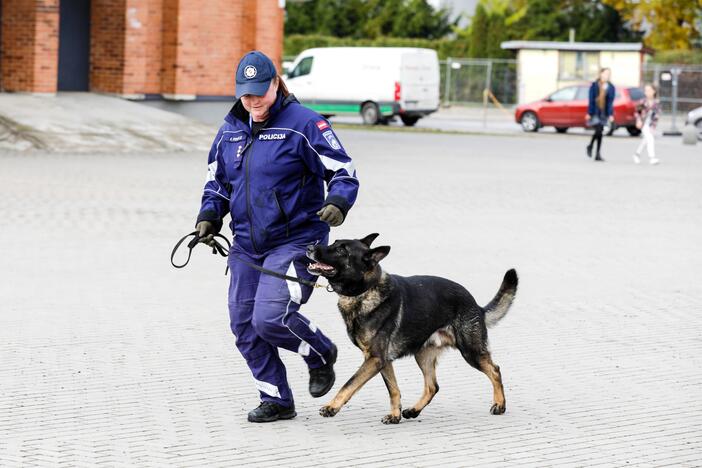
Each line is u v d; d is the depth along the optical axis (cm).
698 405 701
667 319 960
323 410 629
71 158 2170
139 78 2886
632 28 6297
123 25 2853
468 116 4981
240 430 632
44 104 2597
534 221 1545
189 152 2420
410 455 593
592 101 2642
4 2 2703
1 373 736
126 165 2095
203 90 3003
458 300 663
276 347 657
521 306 1000
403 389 730
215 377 745
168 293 1012
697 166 2564
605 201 1805
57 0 2694
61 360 774
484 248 1301
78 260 1154
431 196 1781
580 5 6544
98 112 2614
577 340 877
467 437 628
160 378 738
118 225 1388
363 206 1625
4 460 568
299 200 640
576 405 698
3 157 2122
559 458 592
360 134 3362
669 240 1414
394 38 6588
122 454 582
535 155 2767
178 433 621
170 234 1337
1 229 1325
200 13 2975
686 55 5800
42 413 652
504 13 6588
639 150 2631
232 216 652
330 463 576
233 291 651
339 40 6262
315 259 606
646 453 603
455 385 743
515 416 672
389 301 622
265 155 633
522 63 5059
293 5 6750
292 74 4156
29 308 933
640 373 779
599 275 1160
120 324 888
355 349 830
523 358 816
